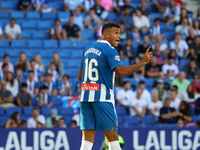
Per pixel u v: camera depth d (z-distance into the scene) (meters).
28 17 49.03
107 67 15.74
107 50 15.73
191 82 43.78
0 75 41.00
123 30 48.12
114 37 16.34
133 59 45.22
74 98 39.84
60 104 39.50
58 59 43.06
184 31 50.56
